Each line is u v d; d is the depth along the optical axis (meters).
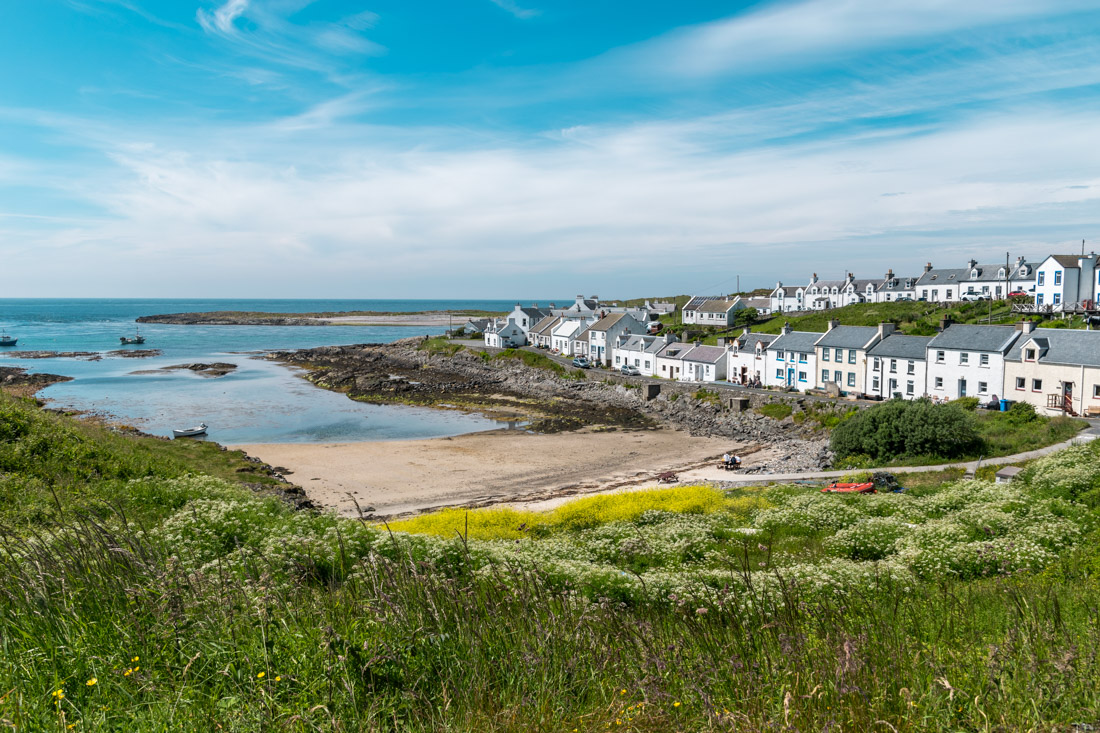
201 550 12.34
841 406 60.69
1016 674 5.54
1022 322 54.88
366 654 5.57
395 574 7.20
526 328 136.38
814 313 117.44
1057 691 5.21
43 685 5.22
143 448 39.22
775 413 65.62
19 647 5.70
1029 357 52.16
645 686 5.58
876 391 64.50
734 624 6.95
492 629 6.42
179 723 4.87
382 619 5.98
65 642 5.75
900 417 46.06
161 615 6.02
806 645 6.29
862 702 5.16
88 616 6.18
